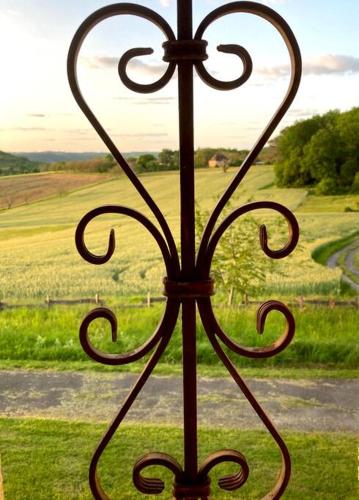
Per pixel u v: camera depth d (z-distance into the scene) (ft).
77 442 9.88
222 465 9.26
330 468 9.05
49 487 8.52
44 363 14.01
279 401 11.76
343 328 14.49
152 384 12.65
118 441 9.96
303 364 13.82
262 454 9.59
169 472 9.05
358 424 10.57
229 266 15.07
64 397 11.91
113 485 8.70
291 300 15.02
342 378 12.78
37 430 10.21
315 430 10.43
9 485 8.53
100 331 15.10
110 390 12.42
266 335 14.40
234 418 10.97
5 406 11.39
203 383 12.67
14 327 14.99
